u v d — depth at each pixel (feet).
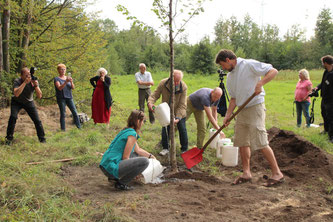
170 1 15.28
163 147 20.84
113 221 10.56
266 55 212.64
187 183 15.03
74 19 39.14
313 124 31.22
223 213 11.61
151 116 30.48
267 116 36.94
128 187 14.23
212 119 19.49
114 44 232.73
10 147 19.94
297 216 11.35
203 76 141.28
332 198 13.34
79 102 38.45
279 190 14.26
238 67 14.89
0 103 30.37
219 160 19.57
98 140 22.81
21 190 11.91
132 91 66.85
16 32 35.24
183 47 214.28
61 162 17.92
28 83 20.88
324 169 16.05
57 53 37.76
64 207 11.43
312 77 101.24
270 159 15.06
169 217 11.10
